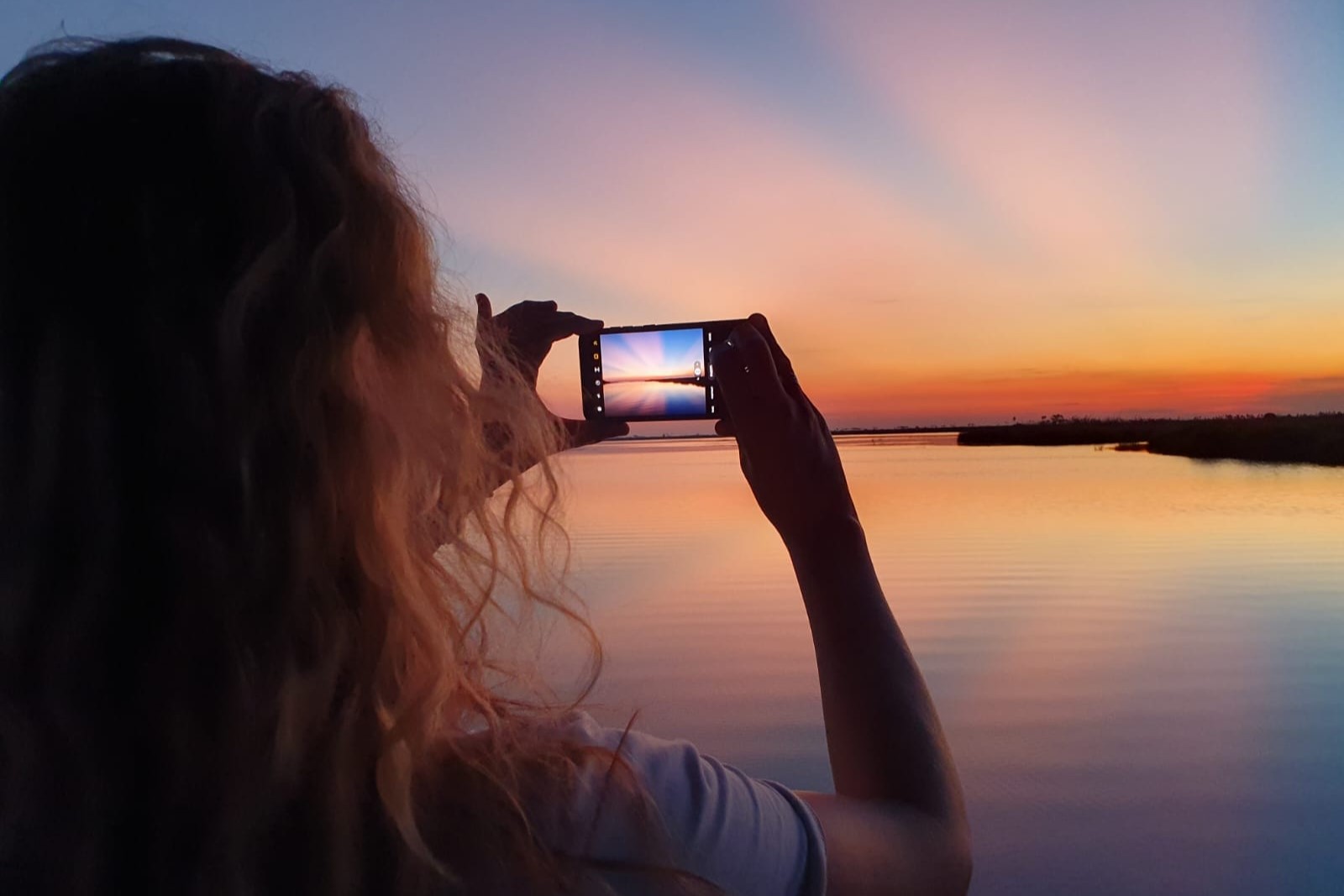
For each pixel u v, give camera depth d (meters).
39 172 0.52
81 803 0.48
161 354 0.50
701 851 0.54
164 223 0.51
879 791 0.71
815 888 0.57
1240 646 4.33
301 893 0.50
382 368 0.60
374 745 0.52
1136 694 3.69
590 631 0.80
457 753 0.55
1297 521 8.41
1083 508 9.78
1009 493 11.79
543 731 0.58
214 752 0.49
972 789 2.86
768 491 0.85
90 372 0.49
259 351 0.51
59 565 0.49
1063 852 2.48
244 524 0.50
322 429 0.53
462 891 0.51
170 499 0.49
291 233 0.53
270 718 0.50
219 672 0.49
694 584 5.82
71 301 0.50
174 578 0.49
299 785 0.50
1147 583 5.74
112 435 0.49
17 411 0.50
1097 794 2.82
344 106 0.62
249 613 0.50
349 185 0.58
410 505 0.61
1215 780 2.89
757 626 4.73
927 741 0.74
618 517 9.30
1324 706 3.52
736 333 0.86
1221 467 16.23
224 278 0.52
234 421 0.50
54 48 0.57
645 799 0.54
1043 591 5.57
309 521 0.52
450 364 0.64
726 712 3.50
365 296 0.57
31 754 0.49
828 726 0.77
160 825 0.49
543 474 0.74
